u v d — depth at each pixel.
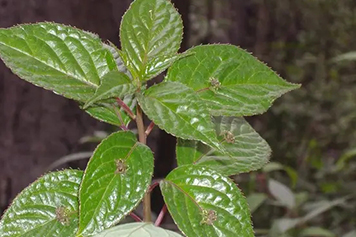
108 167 0.55
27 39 0.58
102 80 0.54
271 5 2.91
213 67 0.60
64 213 0.58
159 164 1.38
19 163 1.25
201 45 0.60
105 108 0.62
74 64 0.58
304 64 2.60
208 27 2.62
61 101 1.25
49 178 0.59
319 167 2.00
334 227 1.72
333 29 2.66
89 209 0.54
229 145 0.64
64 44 0.59
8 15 1.20
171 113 0.55
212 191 0.57
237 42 2.88
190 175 0.58
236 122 0.66
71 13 1.22
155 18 0.60
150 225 0.56
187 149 0.64
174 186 0.58
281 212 1.79
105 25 1.24
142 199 0.58
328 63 2.52
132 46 0.59
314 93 2.49
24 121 1.24
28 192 0.58
